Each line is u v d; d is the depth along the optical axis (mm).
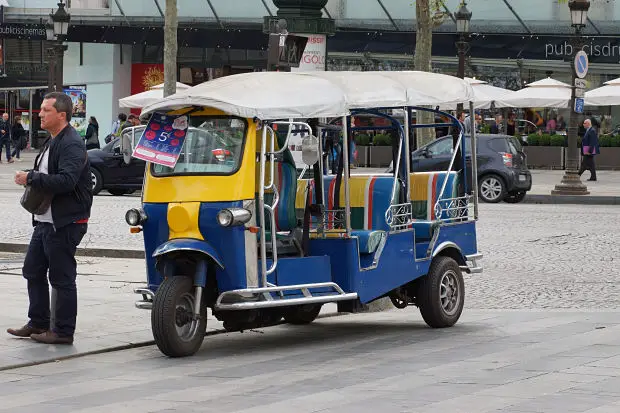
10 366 12602
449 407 10047
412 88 15195
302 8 27812
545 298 18500
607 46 54750
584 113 57562
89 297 17578
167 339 12961
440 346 13820
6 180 44562
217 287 13367
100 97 66250
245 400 10617
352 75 14984
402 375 11781
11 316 15594
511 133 56250
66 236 13539
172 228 13242
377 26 57969
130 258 22938
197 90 13656
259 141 13359
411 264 15000
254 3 59594
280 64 20328
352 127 15492
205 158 13359
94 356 13375
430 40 44156
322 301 13695
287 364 12711
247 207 13164
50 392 11227
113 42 61438
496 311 17250
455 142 16141
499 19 56156
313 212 14156
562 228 28594
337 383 11406
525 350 13258
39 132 71000
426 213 15695
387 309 17953
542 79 56219
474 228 16281
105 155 38531
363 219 14781
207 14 60219
